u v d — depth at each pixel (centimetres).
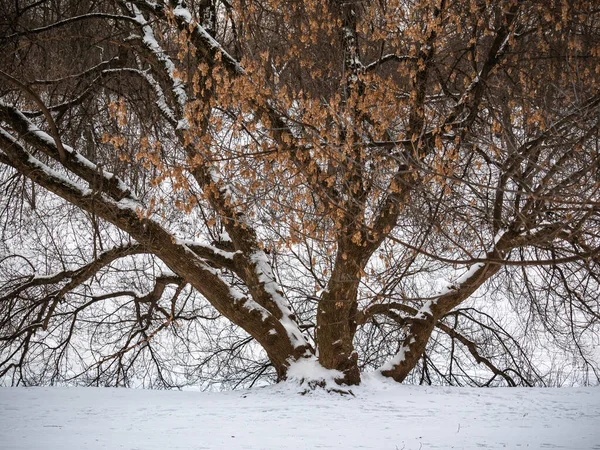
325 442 1305
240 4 1667
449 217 1520
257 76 1404
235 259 2191
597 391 2014
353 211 1503
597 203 970
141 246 2177
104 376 2533
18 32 2109
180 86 2147
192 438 1336
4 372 2395
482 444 1287
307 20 1727
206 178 1894
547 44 1600
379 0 1669
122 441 1297
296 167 1410
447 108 1948
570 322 2519
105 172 2089
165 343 2775
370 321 2470
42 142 2084
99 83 2277
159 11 2127
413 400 1836
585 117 1175
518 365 2545
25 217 2747
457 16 1559
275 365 2078
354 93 1462
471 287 2127
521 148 1311
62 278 2361
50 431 1404
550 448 1250
